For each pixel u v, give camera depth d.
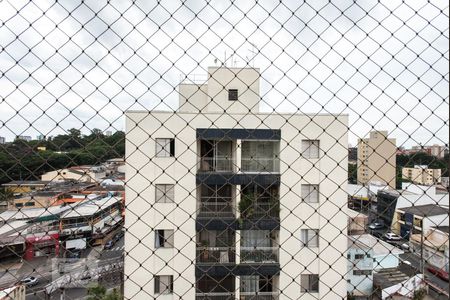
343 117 6.65
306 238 6.94
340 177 6.65
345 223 6.62
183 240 6.91
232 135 6.73
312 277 6.85
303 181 6.80
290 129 6.77
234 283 7.16
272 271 6.77
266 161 7.46
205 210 7.29
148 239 6.81
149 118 6.66
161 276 6.85
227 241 7.32
